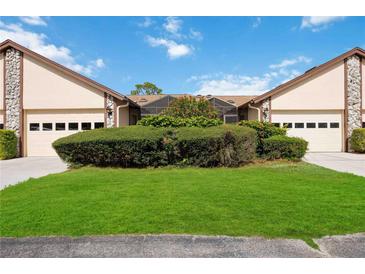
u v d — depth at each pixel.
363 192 5.04
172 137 8.62
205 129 8.88
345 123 13.99
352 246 2.89
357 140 13.29
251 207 4.10
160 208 4.05
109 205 4.23
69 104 13.16
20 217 3.69
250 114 16.61
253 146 9.23
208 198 4.63
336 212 3.85
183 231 3.24
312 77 14.04
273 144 9.82
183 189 5.35
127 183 6.00
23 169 9.01
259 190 5.22
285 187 5.48
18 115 13.17
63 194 5.00
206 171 7.75
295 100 14.02
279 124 14.02
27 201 4.52
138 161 8.55
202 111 12.34
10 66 13.20
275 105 14.01
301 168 8.15
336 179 6.37
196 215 3.75
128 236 3.13
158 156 8.57
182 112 12.15
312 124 14.11
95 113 13.24
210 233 3.18
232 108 18.58
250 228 3.30
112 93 13.01
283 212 3.87
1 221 3.55
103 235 3.16
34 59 13.21
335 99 14.02
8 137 12.20
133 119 17.50
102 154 8.53
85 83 13.17
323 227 3.32
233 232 3.20
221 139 8.31
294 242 2.97
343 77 14.01
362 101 14.01
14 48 13.16
